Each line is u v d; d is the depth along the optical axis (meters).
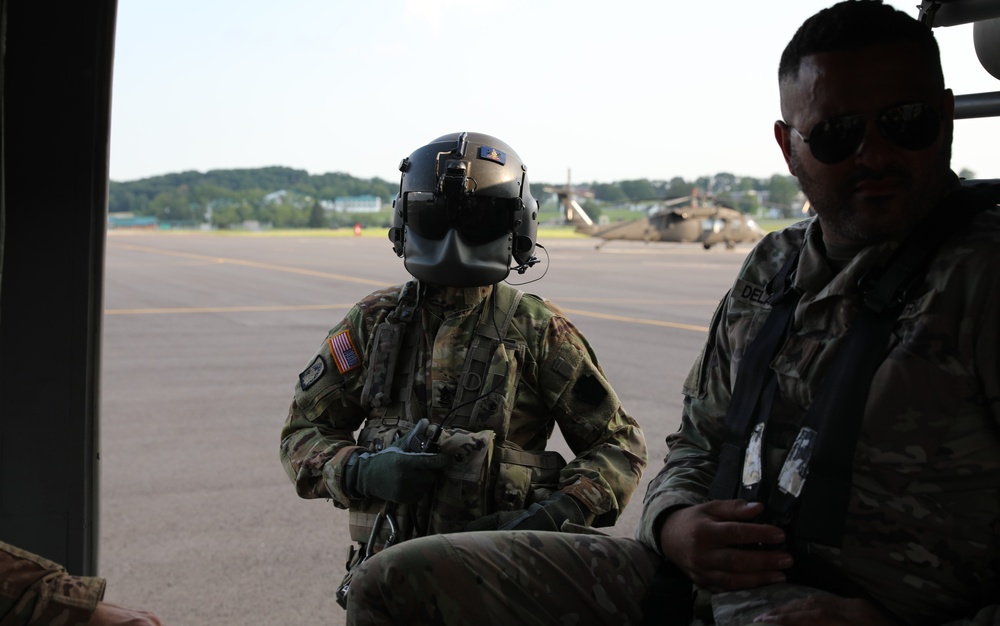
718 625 1.34
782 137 1.46
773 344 1.46
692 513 1.42
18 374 1.74
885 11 1.32
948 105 1.36
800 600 1.27
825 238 1.44
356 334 2.02
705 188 74.88
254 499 4.57
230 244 53.56
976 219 1.32
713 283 22.27
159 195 149.25
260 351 9.94
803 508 1.31
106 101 1.72
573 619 1.49
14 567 1.25
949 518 1.25
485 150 1.94
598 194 92.88
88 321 1.76
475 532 1.55
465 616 1.46
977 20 1.57
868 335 1.32
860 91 1.29
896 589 1.27
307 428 2.03
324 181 171.75
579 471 1.89
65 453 1.77
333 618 3.17
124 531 4.07
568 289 19.94
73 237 1.74
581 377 1.97
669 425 6.38
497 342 1.94
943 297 1.27
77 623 1.25
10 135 1.69
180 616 3.18
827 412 1.32
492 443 1.81
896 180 1.30
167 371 8.53
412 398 1.93
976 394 1.24
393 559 1.48
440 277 1.90
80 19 1.68
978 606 1.25
